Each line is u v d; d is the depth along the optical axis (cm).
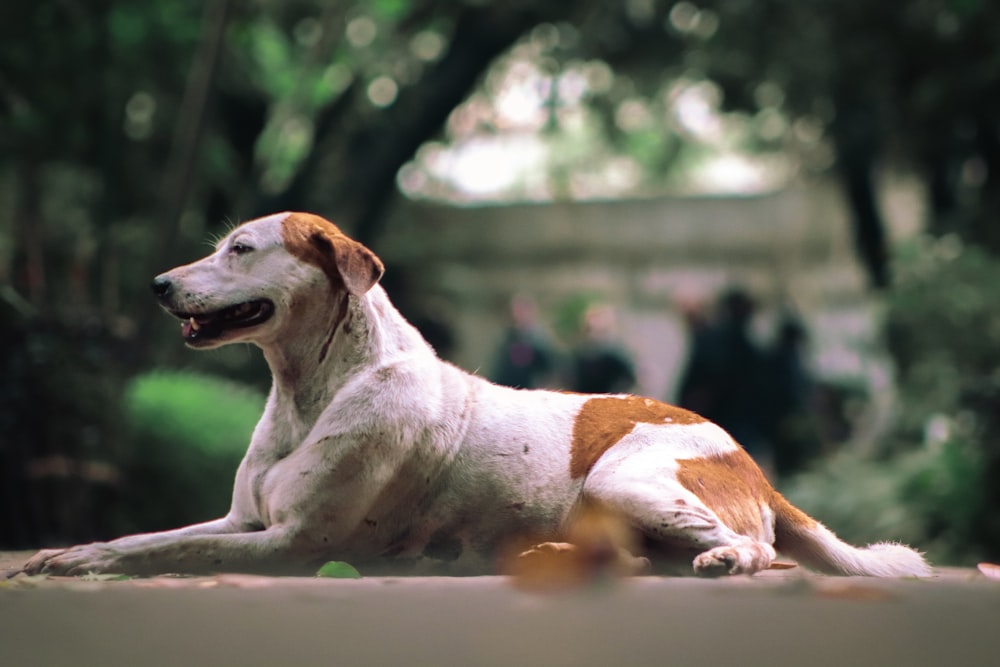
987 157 1579
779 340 1559
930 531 1049
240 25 1496
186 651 238
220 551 461
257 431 501
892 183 2106
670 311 2797
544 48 1964
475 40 1719
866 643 250
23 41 1257
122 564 452
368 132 1747
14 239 1291
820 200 2591
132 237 1548
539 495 486
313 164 1728
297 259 485
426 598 333
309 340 485
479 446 487
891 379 1502
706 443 493
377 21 1819
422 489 482
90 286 1538
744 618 289
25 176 1358
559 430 498
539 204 2767
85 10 1288
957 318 1271
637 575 456
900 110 1645
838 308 2628
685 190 3388
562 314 2681
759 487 500
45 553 459
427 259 2605
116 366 846
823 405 1792
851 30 1592
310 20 1759
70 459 810
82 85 1312
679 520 458
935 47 1538
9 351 796
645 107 2194
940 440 1119
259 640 253
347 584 383
